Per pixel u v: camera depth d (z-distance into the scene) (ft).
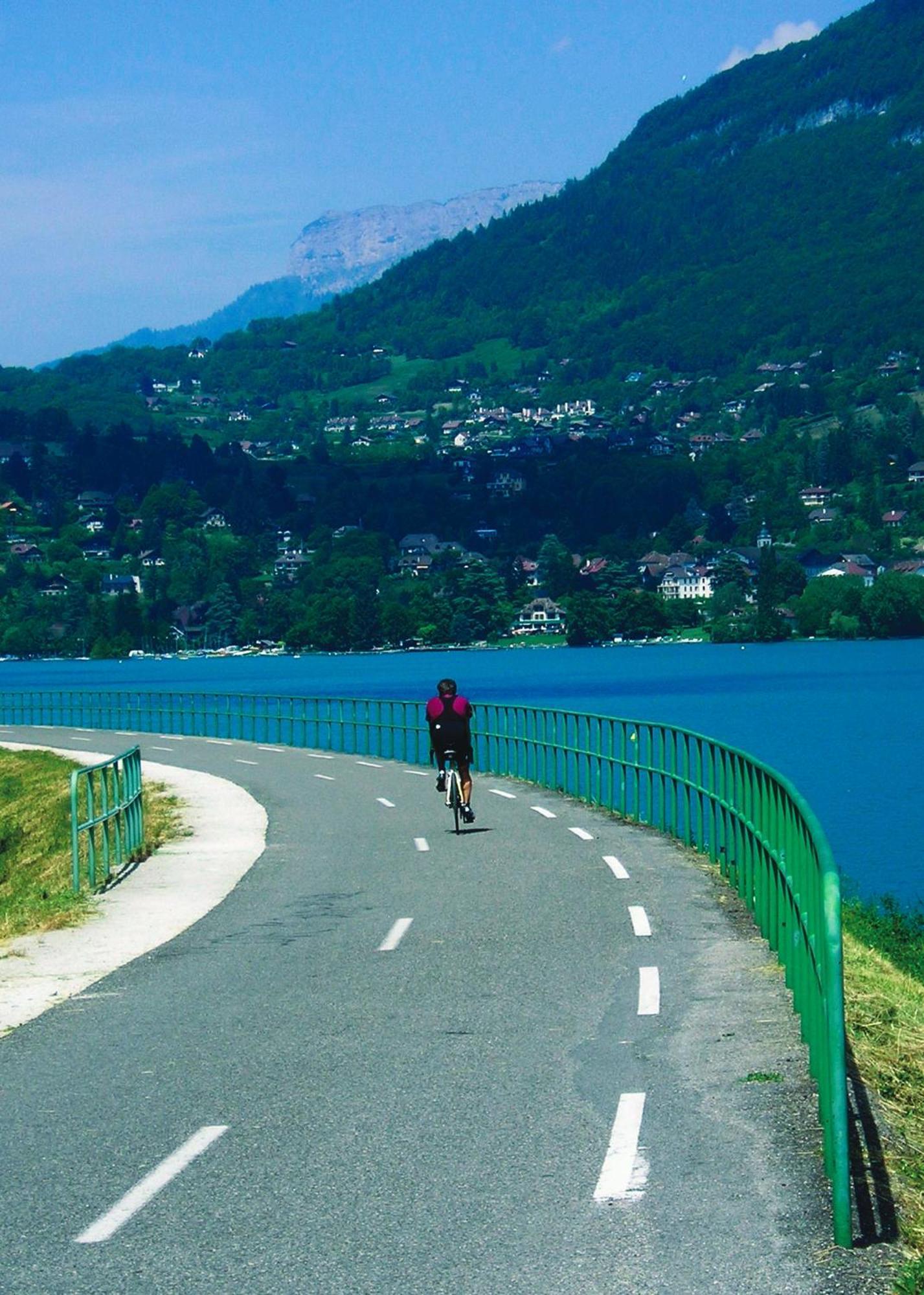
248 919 51.62
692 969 40.11
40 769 144.46
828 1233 20.63
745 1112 26.55
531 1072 29.84
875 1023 33.81
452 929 47.75
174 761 138.72
